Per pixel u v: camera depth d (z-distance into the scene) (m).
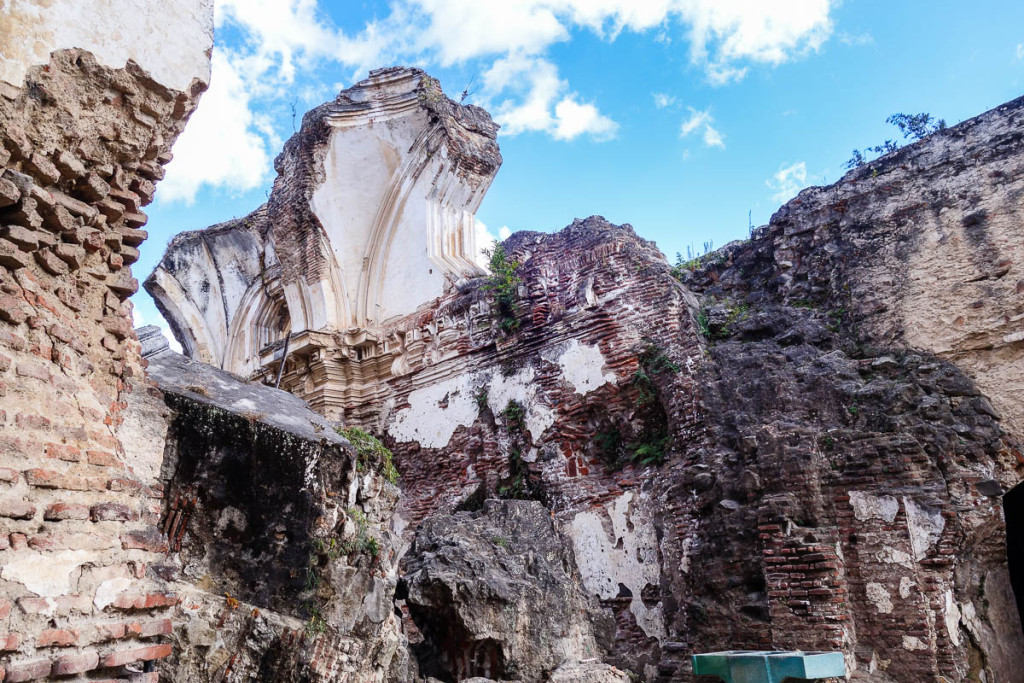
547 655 7.14
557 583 7.62
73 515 4.11
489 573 7.13
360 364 14.73
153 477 5.18
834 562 7.55
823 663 5.88
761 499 8.20
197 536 5.34
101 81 4.61
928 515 7.46
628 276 10.87
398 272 15.41
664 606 8.90
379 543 6.00
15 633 3.55
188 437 5.44
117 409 4.97
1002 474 8.17
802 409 8.86
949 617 7.18
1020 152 9.09
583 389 10.76
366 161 16.34
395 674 6.42
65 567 3.97
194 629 5.05
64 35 4.38
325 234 16.05
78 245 4.62
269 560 5.50
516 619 7.02
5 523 3.65
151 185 5.24
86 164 4.66
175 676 4.94
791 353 9.45
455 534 7.58
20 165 4.18
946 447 8.00
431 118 15.42
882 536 7.55
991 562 8.16
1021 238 8.83
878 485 7.77
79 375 4.56
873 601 7.41
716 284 11.40
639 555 9.38
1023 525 9.29
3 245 3.94
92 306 4.82
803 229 10.65
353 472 5.97
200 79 5.20
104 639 4.11
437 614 7.10
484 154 15.75
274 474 5.64
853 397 8.67
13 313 3.98
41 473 3.93
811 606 7.46
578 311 11.14
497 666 6.88
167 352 6.59
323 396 14.51
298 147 16.61
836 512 7.88
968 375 8.84
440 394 12.91
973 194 9.34
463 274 14.49
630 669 8.66
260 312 18.89
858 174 10.52
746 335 10.11
